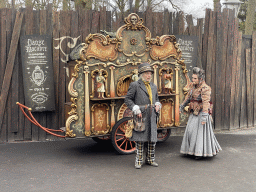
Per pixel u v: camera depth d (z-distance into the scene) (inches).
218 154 199.9
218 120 286.2
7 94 233.3
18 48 234.4
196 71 184.1
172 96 217.6
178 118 219.5
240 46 292.7
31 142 236.2
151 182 146.8
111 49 193.9
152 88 171.3
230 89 290.7
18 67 235.3
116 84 198.4
